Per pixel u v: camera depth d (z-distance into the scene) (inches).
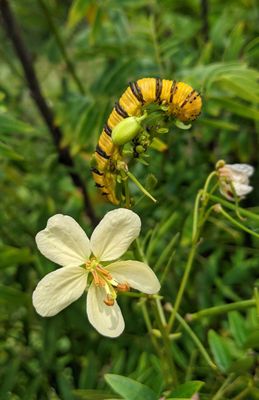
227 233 9.3
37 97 10.0
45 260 9.1
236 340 7.1
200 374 7.8
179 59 10.5
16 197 10.9
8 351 8.8
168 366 7.1
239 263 9.1
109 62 11.4
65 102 9.6
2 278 9.8
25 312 9.2
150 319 8.6
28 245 9.8
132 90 5.5
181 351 8.3
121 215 5.5
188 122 5.8
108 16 11.0
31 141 10.9
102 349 8.5
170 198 9.4
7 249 7.9
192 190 9.4
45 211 9.8
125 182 5.8
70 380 9.2
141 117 5.5
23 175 11.1
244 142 10.2
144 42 10.7
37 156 10.8
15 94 12.3
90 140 8.9
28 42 13.1
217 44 10.6
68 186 10.5
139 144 5.7
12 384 8.3
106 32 11.6
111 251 5.6
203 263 9.2
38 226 9.7
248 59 10.1
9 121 7.5
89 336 8.9
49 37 12.9
